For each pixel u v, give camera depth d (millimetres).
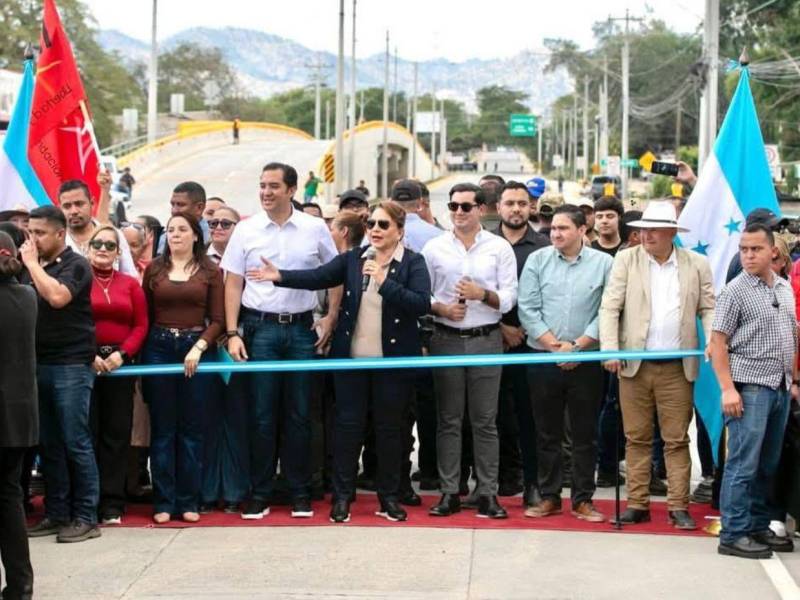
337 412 7969
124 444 8016
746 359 7086
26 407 6285
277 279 7770
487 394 8023
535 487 8375
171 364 7930
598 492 9055
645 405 7820
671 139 98125
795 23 54812
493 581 6707
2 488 6344
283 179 8062
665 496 8938
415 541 7480
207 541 7535
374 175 80062
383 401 7895
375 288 7840
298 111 149500
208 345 7934
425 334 8359
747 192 8875
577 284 8008
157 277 7992
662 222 7668
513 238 8859
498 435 8602
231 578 6781
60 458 7645
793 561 7098
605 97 78625
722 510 7246
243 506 8273
